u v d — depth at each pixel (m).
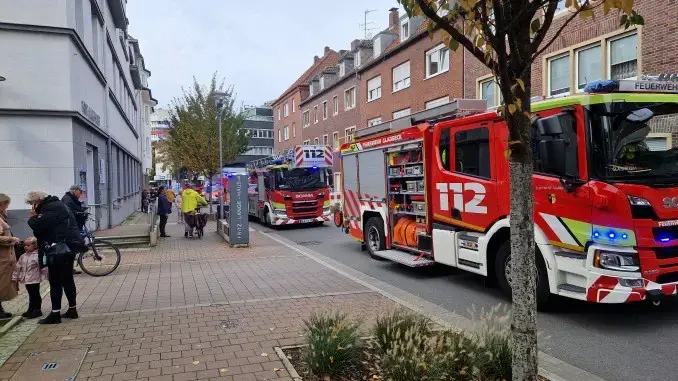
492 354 4.07
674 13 12.07
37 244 6.40
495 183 7.07
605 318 6.27
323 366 4.16
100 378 4.28
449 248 8.08
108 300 7.30
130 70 31.16
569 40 15.24
